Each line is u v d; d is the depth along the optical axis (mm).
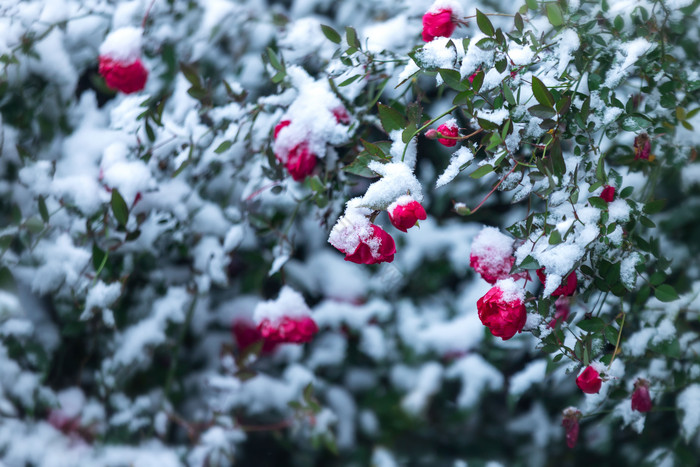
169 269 2562
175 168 2480
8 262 2432
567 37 2250
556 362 2279
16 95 2496
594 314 2367
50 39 2510
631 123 2256
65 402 2559
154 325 2523
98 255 2408
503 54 2230
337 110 2406
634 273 2256
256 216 2492
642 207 2270
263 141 2469
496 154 2238
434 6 2307
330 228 2469
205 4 2529
